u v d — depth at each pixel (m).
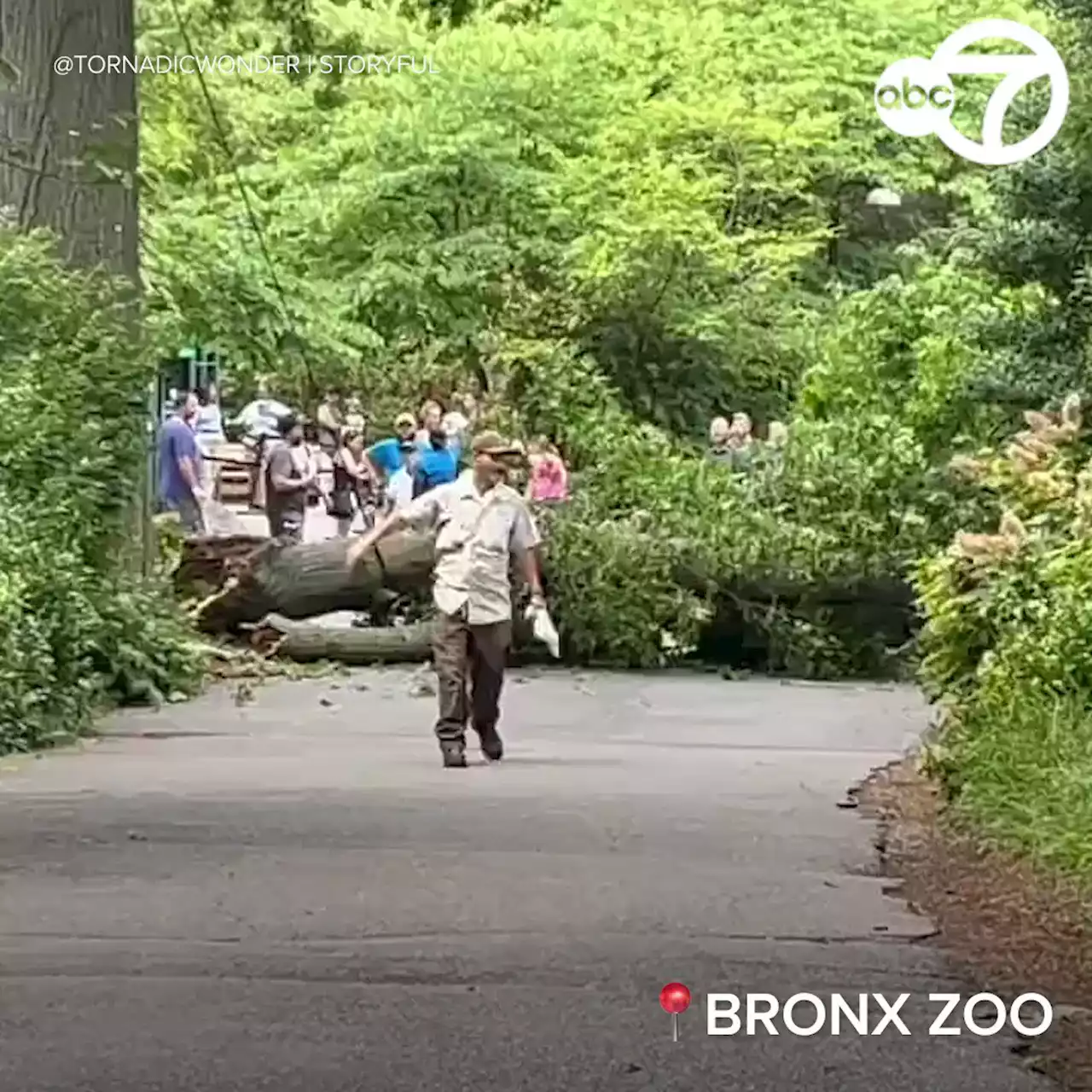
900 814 10.86
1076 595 11.61
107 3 17.30
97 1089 5.64
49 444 15.32
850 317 24.38
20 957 7.23
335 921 7.85
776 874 8.96
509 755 13.77
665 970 7.08
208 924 7.80
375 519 27.77
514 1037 6.19
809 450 20.73
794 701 17.73
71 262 17.17
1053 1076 5.86
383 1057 5.96
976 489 20.17
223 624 19.52
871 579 19.94
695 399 28.33
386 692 17.55
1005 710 11.22
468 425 25.14
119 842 9.64
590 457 23.03
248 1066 5.86
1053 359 19.42
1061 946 7.54
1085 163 18.58
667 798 11.50
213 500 29.03
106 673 16.19
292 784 11.91
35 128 17.11
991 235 19.22
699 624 19.91
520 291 28.36
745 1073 5.86
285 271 28.72
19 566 14.22
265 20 33.69
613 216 28.55
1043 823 9.35
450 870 8.95
